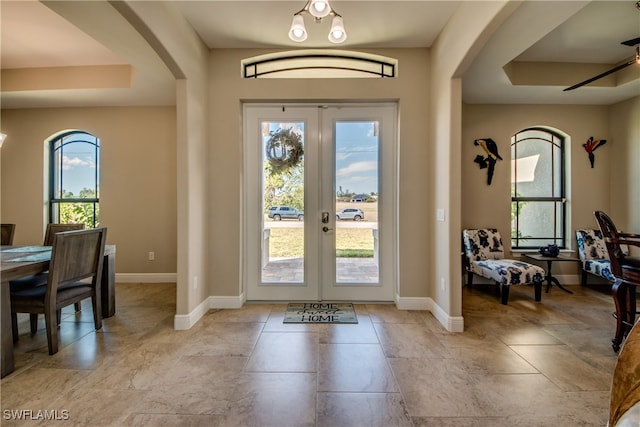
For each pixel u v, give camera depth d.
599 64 3.46
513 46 2.57
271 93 3.08
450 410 1.61
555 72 3.43
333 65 3.32
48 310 2.15
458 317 2.59
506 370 1.99
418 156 3.07
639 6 2.39
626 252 3.82
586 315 2.96
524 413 1.58
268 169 3.28
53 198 4.29
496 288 3.87
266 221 3.30
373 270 3.28
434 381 1.86
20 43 3.02
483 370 1.99
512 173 4.20
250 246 3.28
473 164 4.06
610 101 3.94
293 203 3.28
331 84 3.06
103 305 2.87
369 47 3.02
